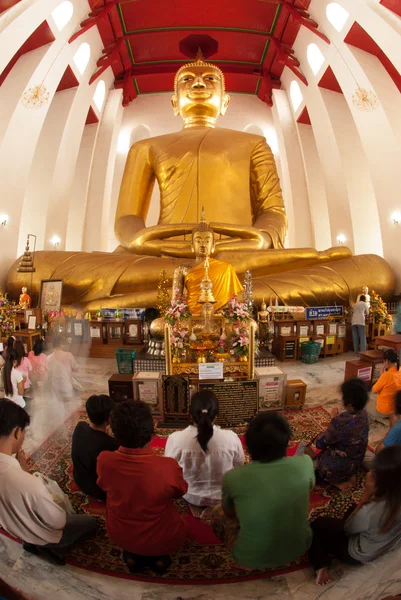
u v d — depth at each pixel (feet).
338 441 9.33
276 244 30.48
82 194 45.62
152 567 7.14
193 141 33.58
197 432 8.65
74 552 7.70
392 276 28.45
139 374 14.30
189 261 26.63
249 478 6.26
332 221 42.01
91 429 9.11
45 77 34.09
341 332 23.82
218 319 15.62
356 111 35.94
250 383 13.29
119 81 48.93
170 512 7.02
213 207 32.09
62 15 33.30
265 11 40.42
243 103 52.65
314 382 18.45
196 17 41.47
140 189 34.06
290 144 47.91
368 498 6.56
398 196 34.19
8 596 3.99
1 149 32.24
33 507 6.98
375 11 29.89
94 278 26.71
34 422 13.98
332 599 6.52
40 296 26.63
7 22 27.09
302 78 42.63
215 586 6.88
